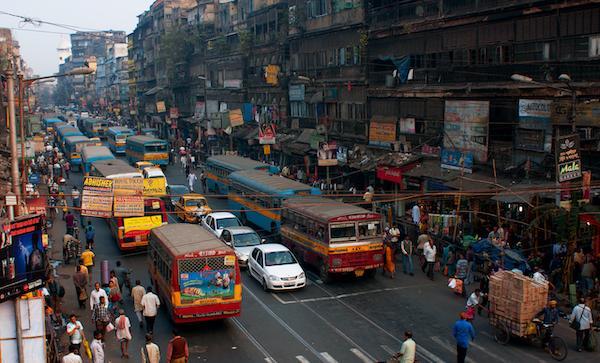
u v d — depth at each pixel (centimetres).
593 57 2541
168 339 1967
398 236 2928
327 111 4753
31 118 5453
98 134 9900
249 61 6419
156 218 3069
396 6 3788
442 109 3409
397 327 2022
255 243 2850
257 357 1797
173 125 8575
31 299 1527
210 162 4872
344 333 1977
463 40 3238
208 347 1886
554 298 2173
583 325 1780
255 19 6234
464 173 3088
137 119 12194
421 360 1745
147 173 4116
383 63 4041
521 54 2888
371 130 4053
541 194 2492
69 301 2408
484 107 3050
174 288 1956
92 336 2031
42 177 4975
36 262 1541
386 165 3541
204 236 2198
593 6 2527
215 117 6806
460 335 1677
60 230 3691
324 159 3888
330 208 2675
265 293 2436
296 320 2114
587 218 2191
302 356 1795
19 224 1495
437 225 2842
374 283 2544
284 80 5459
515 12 2873
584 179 2181
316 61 4875
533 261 2359
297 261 2642
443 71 3400
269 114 5909
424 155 3491
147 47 11025
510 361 1733
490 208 2817
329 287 2503
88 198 2116
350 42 4350
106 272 2308
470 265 2439
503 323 1862
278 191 3192
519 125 2870
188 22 8656
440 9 3375
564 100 2631
